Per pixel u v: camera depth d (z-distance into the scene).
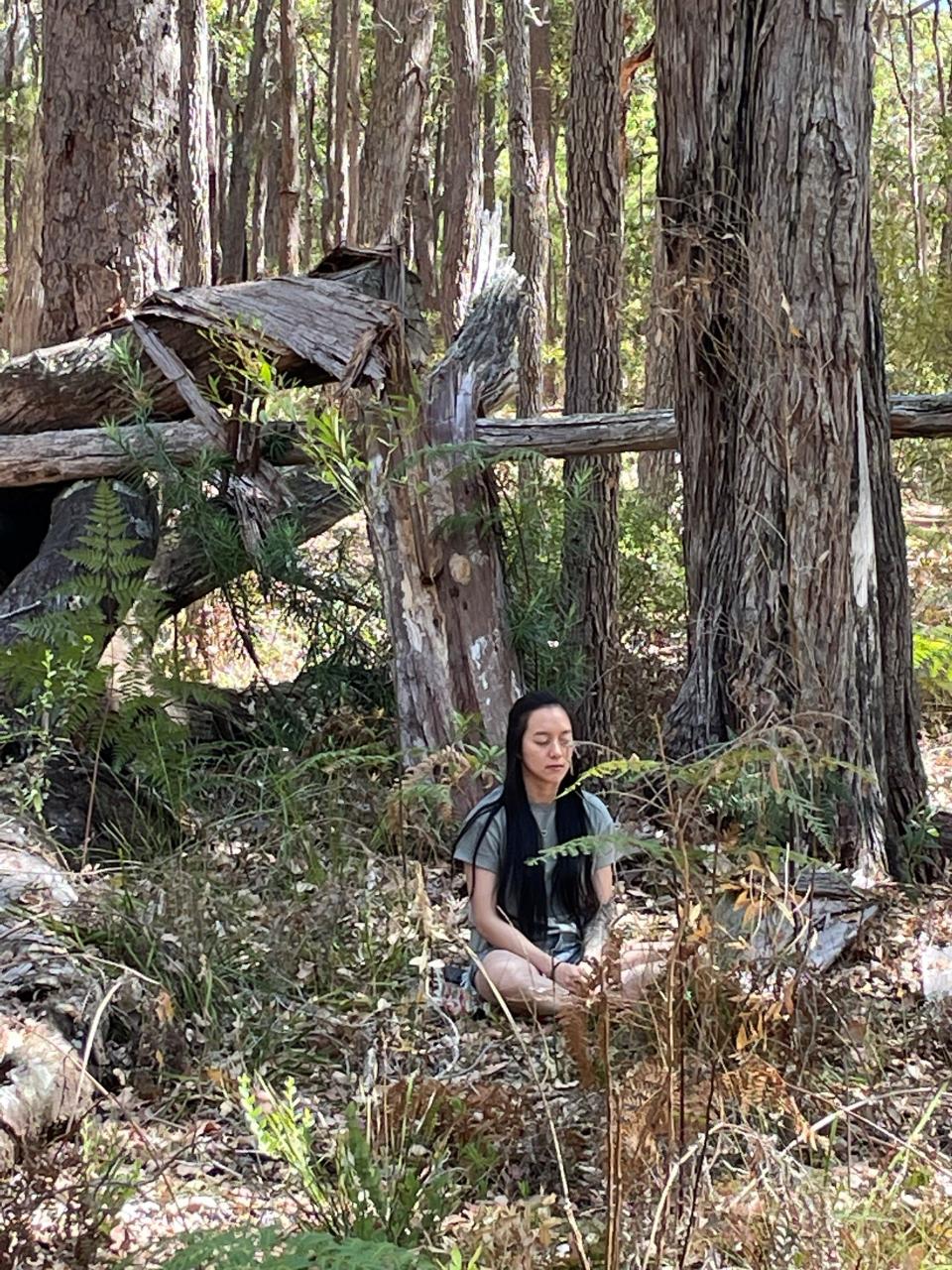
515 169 12.26
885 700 5.46
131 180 8.66
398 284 7.37
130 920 4.20
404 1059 3.78
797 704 5.11
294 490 7.37
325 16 28.14
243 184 25.42
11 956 3.86
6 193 25.19
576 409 7.73
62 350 7.20
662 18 5.50
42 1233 2.80
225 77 25.86
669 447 6.54
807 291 5.13
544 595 6.24
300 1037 3.89
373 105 14.39
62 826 5.25
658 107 5.59
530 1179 3.11
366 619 6.85
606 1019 2.61
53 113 8.64
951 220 13.66
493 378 6.93
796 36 5.08
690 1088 2.72
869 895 4.58
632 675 6.86
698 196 5.45
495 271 7.47
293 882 4.64
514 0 12.17
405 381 6.46
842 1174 2.95
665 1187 2.43
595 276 7.66
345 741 5.95
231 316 6.69
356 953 4.30
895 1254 2.47
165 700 5.23
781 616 5.24
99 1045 3.64
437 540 5.99
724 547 5.54
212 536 6.72
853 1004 3.84
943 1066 3.73
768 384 5.20
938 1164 3.04
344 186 24.78
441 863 5.22
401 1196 2.69
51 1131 3.22
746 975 3.31
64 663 5.21
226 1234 2.21
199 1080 3.61
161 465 6.68
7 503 7.37
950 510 9.90
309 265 29.38
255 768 5.92
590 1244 2.66
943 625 7.50
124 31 8.53
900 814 5.46
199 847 4.87
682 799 2.54
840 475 5.14
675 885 2.65
